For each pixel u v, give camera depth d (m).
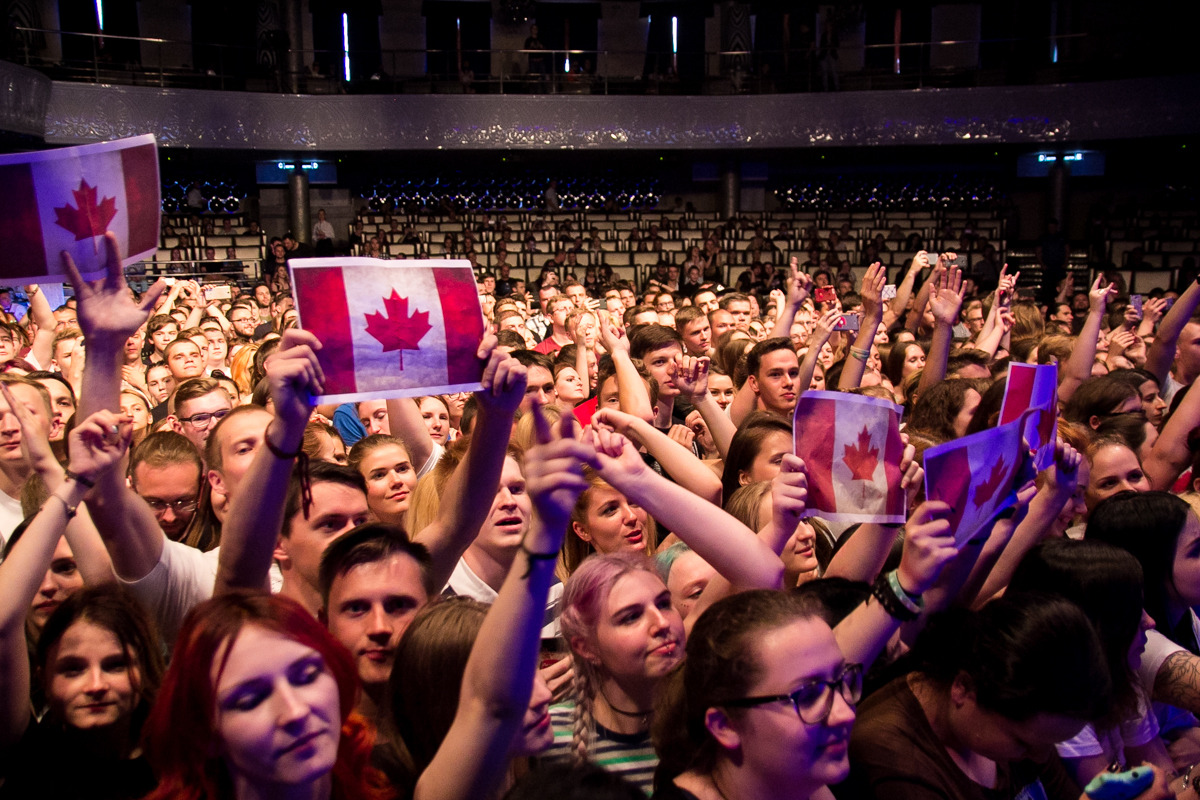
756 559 2.02
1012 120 20.69
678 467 2.56
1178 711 2.60
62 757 1.90
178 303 10.33
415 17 25.12
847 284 17.56
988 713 1.89
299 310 1.81
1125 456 3.33
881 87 21.53
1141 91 19.83
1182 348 5.80
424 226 22.44
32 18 20.27
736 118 21.48
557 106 21.34
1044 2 23.80
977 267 20.62
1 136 15.91
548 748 2.03
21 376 3.54
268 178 22.06
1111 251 20.83
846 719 1.59
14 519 3.29
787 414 4.62
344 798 1.65
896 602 1.84
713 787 1.70
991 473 2.12
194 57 23.38
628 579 2.14
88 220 2.04
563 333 8.19
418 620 1.93
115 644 1.92
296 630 1.51
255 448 2.99
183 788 1.48
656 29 25.92
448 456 2.97
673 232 22.44
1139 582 2.32
